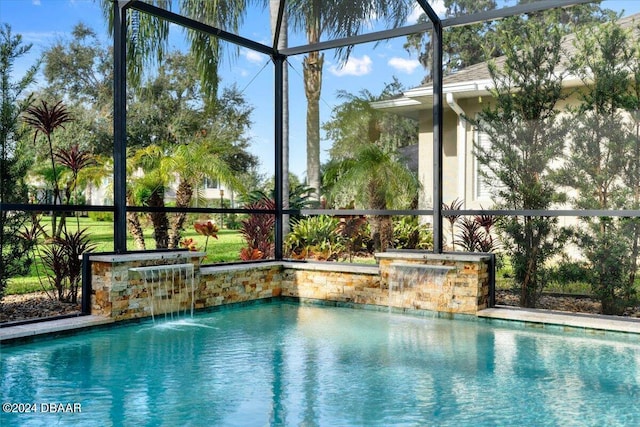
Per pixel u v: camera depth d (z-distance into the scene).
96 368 4.41
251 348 5.11
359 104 10.88
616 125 6.23
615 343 5.32
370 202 10.40
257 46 8.04
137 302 6.09
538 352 4.97
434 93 6.83
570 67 6.50
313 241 10.88
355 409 3.48
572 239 6.52
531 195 6.74
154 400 3.65
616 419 3.32
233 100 14.79
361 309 7.27
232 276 7.30
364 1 9.55
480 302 6.45
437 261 6.63
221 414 3.38
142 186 9.16
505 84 6.90
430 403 3.61
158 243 9.27
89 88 12.64
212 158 9.52
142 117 13.65
